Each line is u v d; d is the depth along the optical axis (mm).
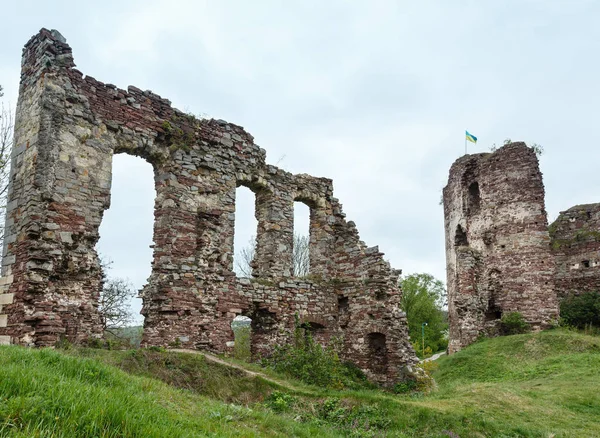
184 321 13812
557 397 14086
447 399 13531
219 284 14805
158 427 5188
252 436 6488
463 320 28109
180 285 13859
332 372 15156
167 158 14391
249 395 11555
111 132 13242
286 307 16594
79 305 11852
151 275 13914
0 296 11680
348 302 18484
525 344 23266
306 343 16859
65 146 12219
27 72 12930
